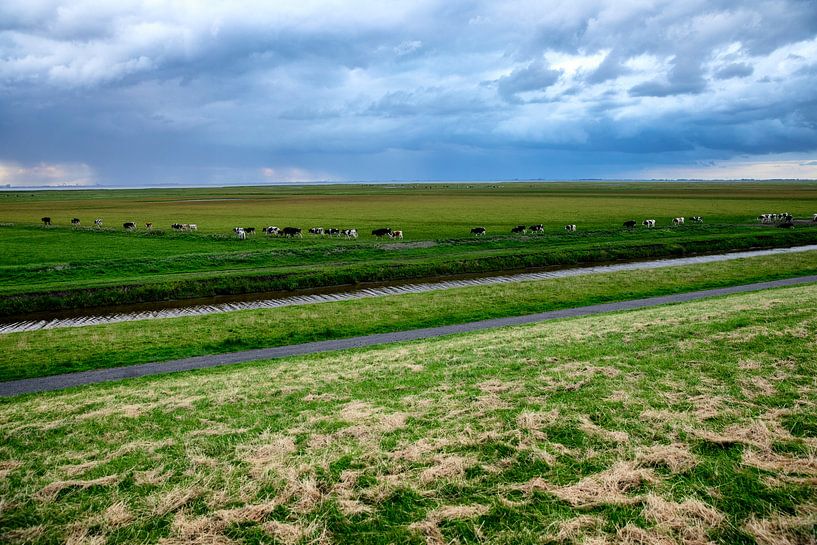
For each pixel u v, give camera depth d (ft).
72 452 32.40
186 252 181.78
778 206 381.81
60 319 106.01
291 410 37.91
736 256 179.52
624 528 21.40
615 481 24.77
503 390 38.24
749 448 27.17
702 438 28.35
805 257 151.84
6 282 136.56
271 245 198.18
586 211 347.97
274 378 49.88
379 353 59.82
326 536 21.94
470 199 503.61
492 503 23.61
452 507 23.38
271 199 555.28
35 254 176.55
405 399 38.09
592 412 32.76
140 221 297.12
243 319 91.30
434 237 221.46
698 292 110.83
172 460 29.76
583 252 176.14
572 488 24.32
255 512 23.77
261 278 137.49
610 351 47.19
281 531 22.25
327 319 90.53
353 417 34.83
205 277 135.85
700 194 593.83
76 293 119.34
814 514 21.56
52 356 70.79
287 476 26.66
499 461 27.27
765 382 36.37
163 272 153.28
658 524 21.57
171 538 22.31
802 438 27.94
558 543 20.93
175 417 38.29
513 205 412.36
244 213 353.31
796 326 51.06
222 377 53.72
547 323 77.82
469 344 59.11
